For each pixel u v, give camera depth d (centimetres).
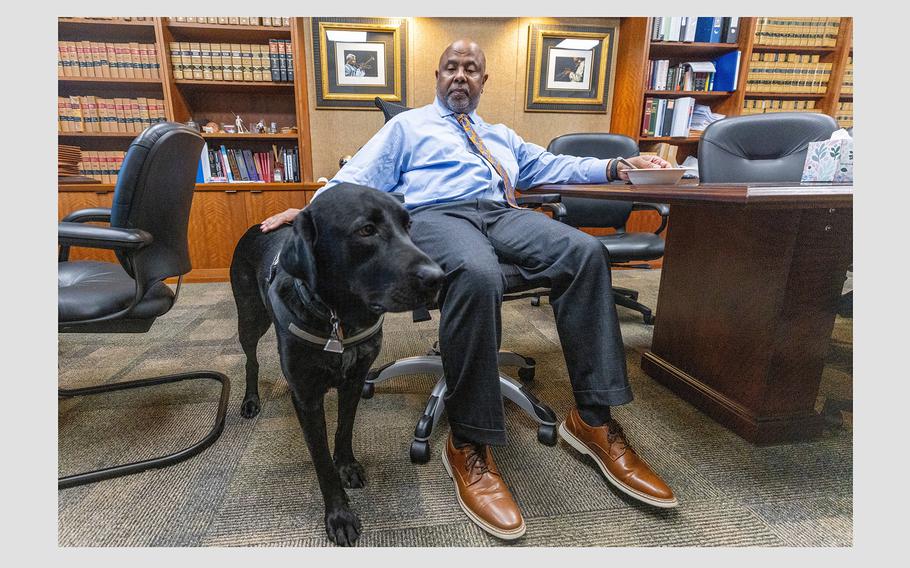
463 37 337
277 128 340
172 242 119
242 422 134
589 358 104
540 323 234
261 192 305
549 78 349
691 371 149
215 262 311
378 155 138
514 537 89
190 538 91
